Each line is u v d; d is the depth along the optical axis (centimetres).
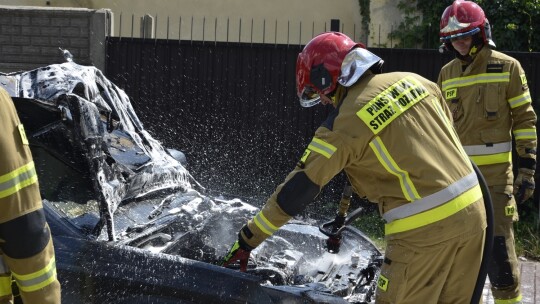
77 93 509
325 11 1506
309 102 458
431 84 448
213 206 584
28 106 479
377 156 409
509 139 632
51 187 498
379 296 430
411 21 1358
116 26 1572
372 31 1386
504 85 627
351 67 423
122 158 550
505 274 611
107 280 423
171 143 1068
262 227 414
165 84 1065
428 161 411
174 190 582
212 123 1062
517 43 1192
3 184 300
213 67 1056
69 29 1064
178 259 430
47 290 315
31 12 1062
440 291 428
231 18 1547
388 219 427
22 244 305
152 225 506
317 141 406
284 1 1527
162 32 1567
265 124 1054
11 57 1073
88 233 462
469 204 419
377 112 408
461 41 623
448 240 413
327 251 554
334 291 480
